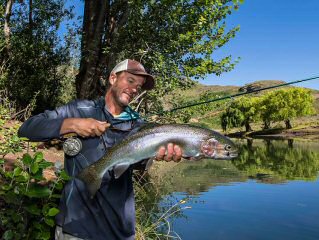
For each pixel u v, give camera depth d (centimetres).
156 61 1266
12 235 395
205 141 315
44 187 412
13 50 1503
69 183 311
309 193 1380
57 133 296
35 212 396
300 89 7744
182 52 1294
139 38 1349
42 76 1573
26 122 312
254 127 9156
